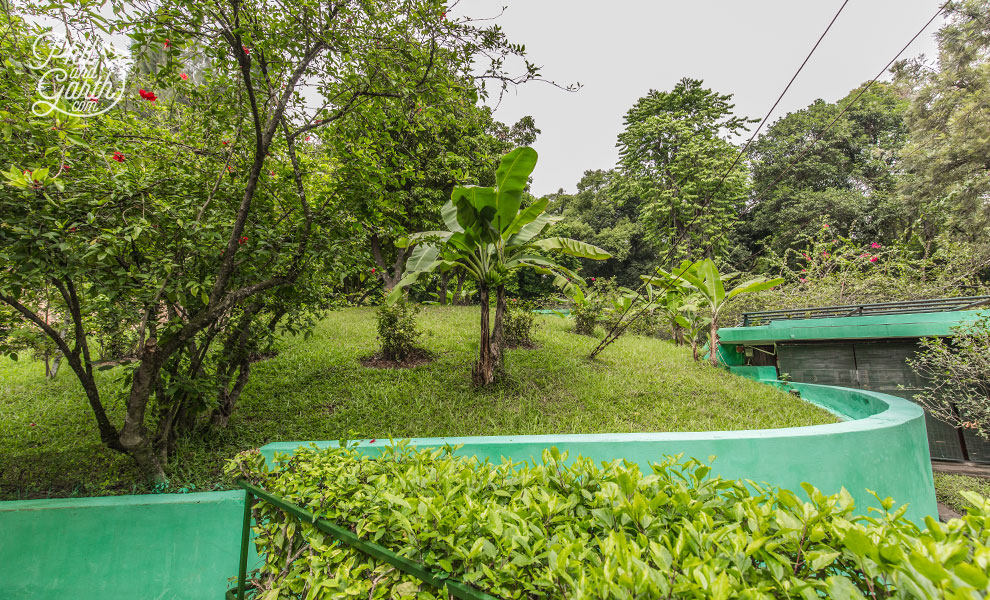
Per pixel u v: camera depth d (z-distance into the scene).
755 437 3.10
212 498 2.97
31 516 2.87
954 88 13.45
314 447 2.52
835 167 25.67
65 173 2.94
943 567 0.93
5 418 5.20
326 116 3.98
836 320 8.06
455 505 1.60
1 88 2.80
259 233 3.90
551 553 1.18
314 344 8.97
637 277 28.88
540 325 11.88
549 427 4.90
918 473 3.86
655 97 22.45
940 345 6.42
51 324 4.16
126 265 3.22
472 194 5.82
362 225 4.36
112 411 5.38
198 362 4.22
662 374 7.44
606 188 31.86
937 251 12.63
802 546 1.19
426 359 8.09
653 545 1.17
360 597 1.58
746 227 27.41
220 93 3.83
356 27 3.52
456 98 4.00
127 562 2.86
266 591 1.87
